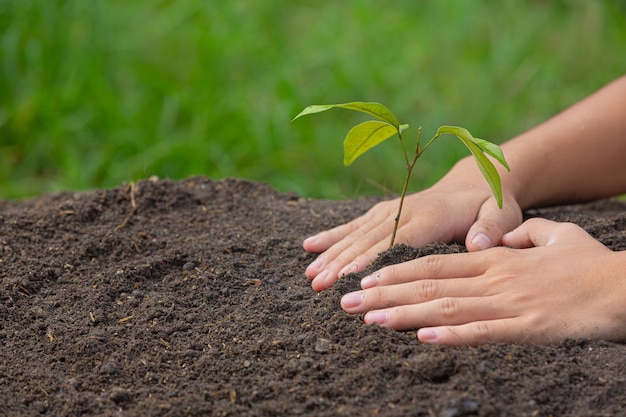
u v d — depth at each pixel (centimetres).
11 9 231
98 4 233
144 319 130
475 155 122
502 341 121
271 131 222
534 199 143
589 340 121
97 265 139
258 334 127
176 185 153
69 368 124
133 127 224
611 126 143
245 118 223
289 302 132
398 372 119
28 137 223
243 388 120
